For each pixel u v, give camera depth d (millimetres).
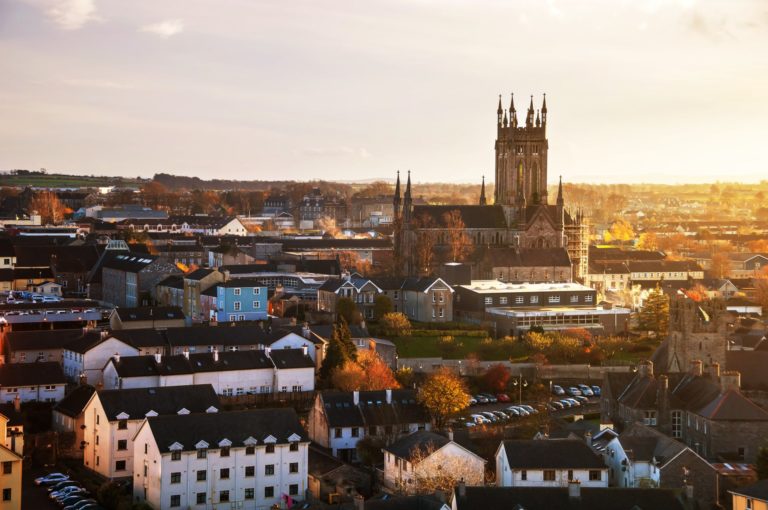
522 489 190250
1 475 199875
